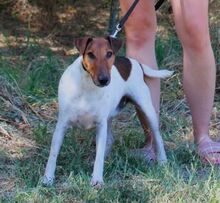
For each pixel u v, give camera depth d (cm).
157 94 734
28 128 813
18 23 1295
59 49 1199
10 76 948
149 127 717
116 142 757
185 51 694
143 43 721
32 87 950
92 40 607
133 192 607
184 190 611
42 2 1325
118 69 673
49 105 898
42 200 593
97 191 608
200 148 711
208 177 641
